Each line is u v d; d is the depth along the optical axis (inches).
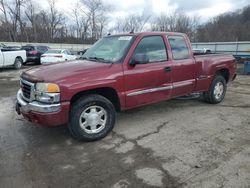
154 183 111.7
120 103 161.2
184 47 199.8
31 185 111.5
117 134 166.2
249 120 193.9
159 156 135.6
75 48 1524.4
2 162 130.7
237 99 265.1
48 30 1935.3
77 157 135.9
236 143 151.4
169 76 184.5
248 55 822.5
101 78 149.6
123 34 184.2
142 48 170.2
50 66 163.2
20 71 541.0
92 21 1959.9
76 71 146.7
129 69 161.8
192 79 205.0
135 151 141.8
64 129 175.3
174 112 213.3
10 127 180.4
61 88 136.0
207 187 108.6
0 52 525.7
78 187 109.8
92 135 153.5
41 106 135.3
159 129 174.7
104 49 180.5
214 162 128.9
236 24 2310.5
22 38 1812.3
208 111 216.8
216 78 232.8
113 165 127.3
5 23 1728.6
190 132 169.0
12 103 249.3
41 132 170.9
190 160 131.0
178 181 113.0
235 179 114.0
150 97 175.9
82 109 147.2
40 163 130.0
